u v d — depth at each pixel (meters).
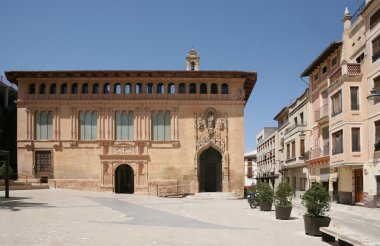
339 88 33.72
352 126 32.38
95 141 45.31
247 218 20.56
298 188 50.47
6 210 21.53
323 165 40.69
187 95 45.75
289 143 52.69
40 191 37.50
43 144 45.44
